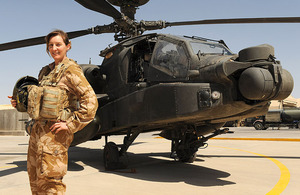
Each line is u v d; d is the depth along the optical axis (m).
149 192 3.87
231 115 4.76
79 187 4.16
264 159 7.07
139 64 5.96
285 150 8.87
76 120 2.19
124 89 5.89
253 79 3.81
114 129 6.12
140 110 5.27
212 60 4.30
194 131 6.06
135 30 7.99
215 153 8.38
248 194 3.77
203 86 4.21
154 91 4.93
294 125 25.03
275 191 3.92
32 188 2.36
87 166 6.31
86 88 2.24
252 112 4.71
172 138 6.64
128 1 7.90
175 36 5.34
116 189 4.03
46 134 2.18
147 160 7.16
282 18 6.79
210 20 7.68
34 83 2.49
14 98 2.43
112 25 7.91
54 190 2.19
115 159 5.71
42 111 2.13
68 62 2.33
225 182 4.51
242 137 13.95
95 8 6.79
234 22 7.44
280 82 3.95
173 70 4.86
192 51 4.79
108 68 6.61
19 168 6.08
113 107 6.13
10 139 16.53
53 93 2.16
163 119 4.71
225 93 4.13
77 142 5.85
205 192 3.87
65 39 2.39
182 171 5.52
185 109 4.36
